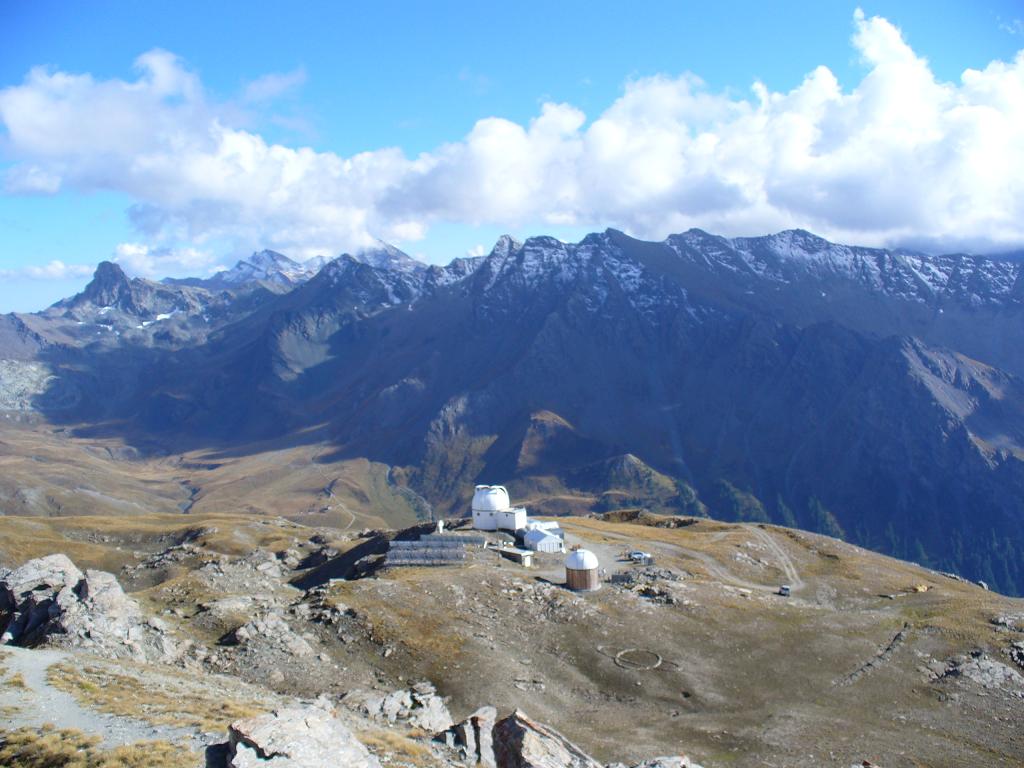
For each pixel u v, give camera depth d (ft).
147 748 124.16
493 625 292.40
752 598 347.56
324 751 107.96
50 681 161.79
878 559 495.82
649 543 498.69
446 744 154.30
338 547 580.30
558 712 236.63
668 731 223.71
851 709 241.14
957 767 204.85
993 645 285.64
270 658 251.19
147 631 238.07
